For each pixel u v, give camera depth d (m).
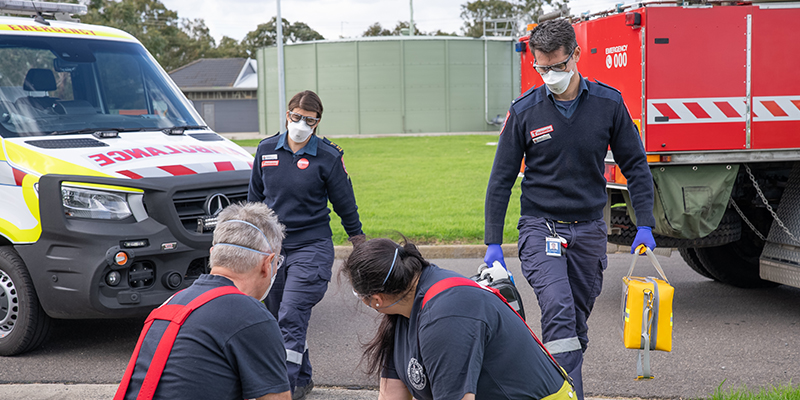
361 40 47.16
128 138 5.43
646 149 5.36
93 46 6.09
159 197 4.86
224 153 5.56
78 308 4.76
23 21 5.99
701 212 5.42
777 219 5.66
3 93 5.39
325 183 4.23
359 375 4.65
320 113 4.11
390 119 47.62
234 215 2.53
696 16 5.34
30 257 4.85
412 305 2.45
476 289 2.38
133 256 4.72
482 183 15.35
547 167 3.67
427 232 9.19
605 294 6.69
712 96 5.40
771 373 4.52
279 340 2.30
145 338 2.25
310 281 4.06
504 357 2.33
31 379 4.61
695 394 4.22
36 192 4.83
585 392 4.28
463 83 47.50
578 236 3.65
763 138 5.47
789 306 6.11
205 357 2.17
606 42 5.79
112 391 4.36
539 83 6.86
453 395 2.23
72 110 5.62
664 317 3.38
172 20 69.25
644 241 3.60
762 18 5.39
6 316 5.09
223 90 55.38
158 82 6.30
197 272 5.14
